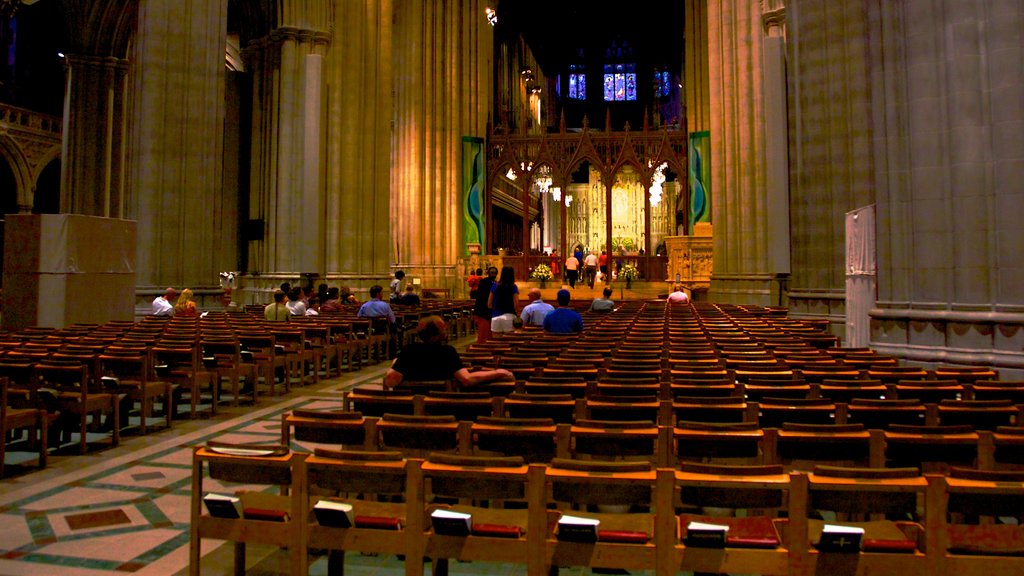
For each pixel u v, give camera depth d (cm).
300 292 1470
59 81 2897
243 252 2306
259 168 2275
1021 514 277
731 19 2077
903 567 271
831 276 1198
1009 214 682
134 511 478
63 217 1123
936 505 271
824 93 1202
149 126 1377
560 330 970
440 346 558
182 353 807
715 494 286
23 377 644
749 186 1955
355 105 2162
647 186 2916
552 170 2992
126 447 666
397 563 394
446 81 2992
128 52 2466
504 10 3906
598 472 293
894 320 782
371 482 312
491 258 2900
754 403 451
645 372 595
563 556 287
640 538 287
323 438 413
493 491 302
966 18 713
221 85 1519
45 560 391
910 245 777
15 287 1129
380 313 1331
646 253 2905
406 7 2944
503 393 546
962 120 713
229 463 329
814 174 1220
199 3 1467
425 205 2897
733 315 1479
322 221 2061
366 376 1184
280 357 987
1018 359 669
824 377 584
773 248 1789
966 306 711
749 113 1958
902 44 785
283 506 347
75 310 1130
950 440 366
